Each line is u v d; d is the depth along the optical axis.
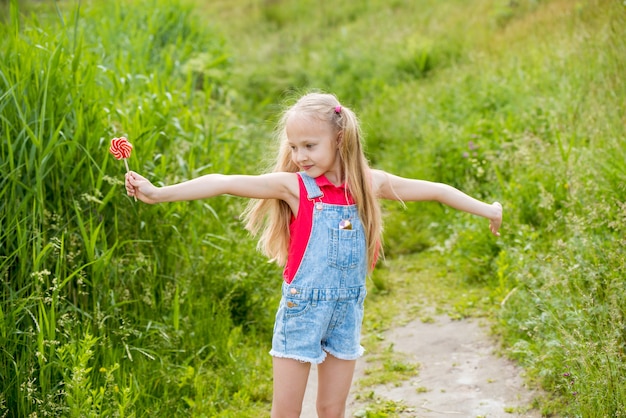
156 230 4.69
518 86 7.81
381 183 3.24
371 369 4.61
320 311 3.05
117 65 6.88
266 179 3.08
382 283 5.83
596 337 3.88
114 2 10.35
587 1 8.46
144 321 4.31
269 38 14.30
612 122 5.89
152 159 5.11
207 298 4.78
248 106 10.35
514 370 4.36
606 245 4.50
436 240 6.57
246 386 4.34
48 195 4.28
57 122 4.42
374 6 14.70
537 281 4.66
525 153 5.91
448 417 3.98
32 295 3.72
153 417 3.77
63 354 3.60
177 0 11.12
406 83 10.55
